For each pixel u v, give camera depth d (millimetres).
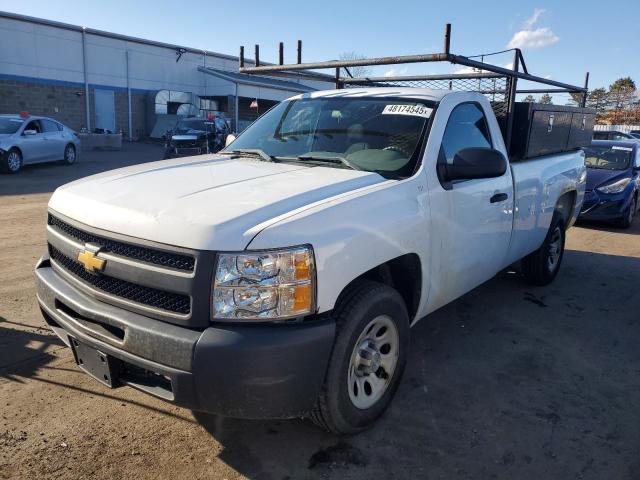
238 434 3084
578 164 6207
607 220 9750
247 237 2406
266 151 4012
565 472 2875
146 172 3371
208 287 2385
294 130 4105
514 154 4848
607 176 10008
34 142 16250
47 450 2861
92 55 31078
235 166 3541
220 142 21219
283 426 3176
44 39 28969
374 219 2887
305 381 2502
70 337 2881
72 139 18297
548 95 7379
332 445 3014
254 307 2398
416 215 3199
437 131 3604
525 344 4496
